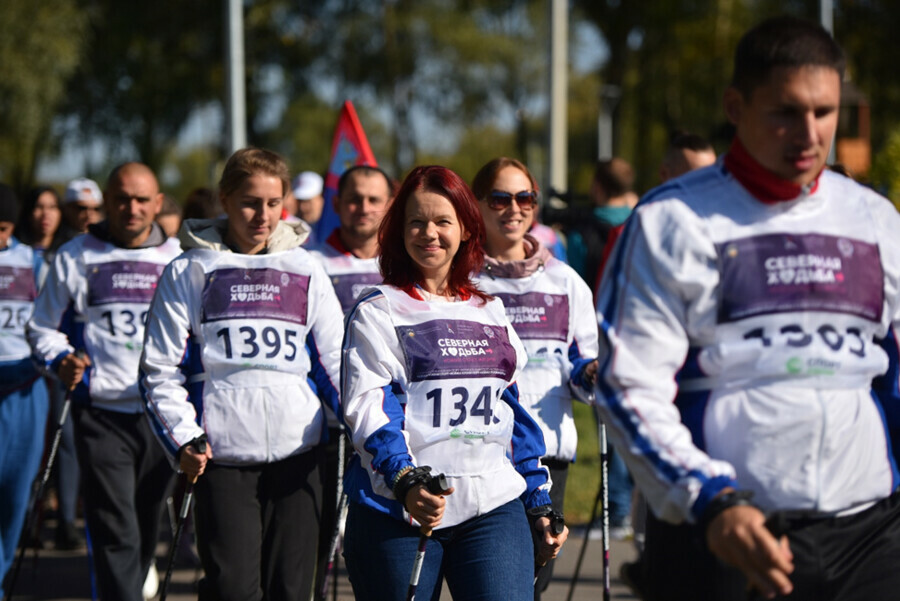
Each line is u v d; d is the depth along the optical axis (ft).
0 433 37.24
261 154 26.84
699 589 16.30
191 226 26.89
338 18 184.14
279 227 27.43
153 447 32.55
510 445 22.38
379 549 20.63
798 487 15.76
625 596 37.42
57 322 33.14
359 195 34.81
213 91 174.50
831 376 15.79
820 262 15.81
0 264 38.68
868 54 166.81
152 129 173.88
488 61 193.16
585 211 44.34
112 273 33.27
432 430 20.89
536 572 23.75
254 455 25.71
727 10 165.07
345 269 35.14
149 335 26.07
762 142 15.62
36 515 38.11
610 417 15.72
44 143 168.66
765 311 15.74
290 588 26.12
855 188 16.51
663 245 15.80
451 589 21.03
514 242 28.35
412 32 188.14
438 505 19.48
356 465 21.43
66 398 32.24
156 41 171.53
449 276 22.24
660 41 170.91
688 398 16.17
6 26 149.38
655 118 174.91
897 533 16.55
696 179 16.21
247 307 26.25
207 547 25.57
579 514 48.08
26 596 38.29
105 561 31.27
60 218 51.37
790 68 15.29
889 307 16.37
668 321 15.76
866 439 16.16
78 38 156.25
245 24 175.11
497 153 216.54
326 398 26.81
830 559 16.14
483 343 21.56
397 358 21.09
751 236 15.81
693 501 14.87
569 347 27.96
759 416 15.76
